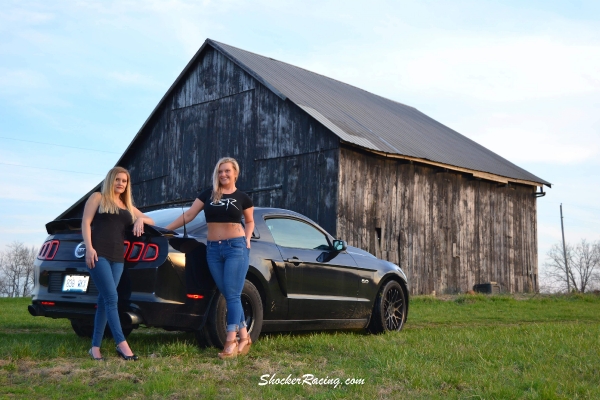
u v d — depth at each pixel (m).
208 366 5.29
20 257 47.38
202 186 21.69
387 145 18.52
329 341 6.74
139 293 5.77
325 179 17.66
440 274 20.59
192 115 22.45
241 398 4.23
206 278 6.09
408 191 19.67
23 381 4.68
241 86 20.75
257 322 6.46
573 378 5.22
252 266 6.54
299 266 7.14
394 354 5.93
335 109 20.36
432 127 27.11
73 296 6.00
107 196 5.60
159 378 4.67
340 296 7.70
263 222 7.04
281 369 5.25
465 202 21.89
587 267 41.19
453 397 4.49
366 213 18.14
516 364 5.77
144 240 5.89
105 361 5.37
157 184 23.50
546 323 10.37
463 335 7.60
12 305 13.06
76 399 4.21
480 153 25.41
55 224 6.26
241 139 20.42
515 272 23.75
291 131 18.84
